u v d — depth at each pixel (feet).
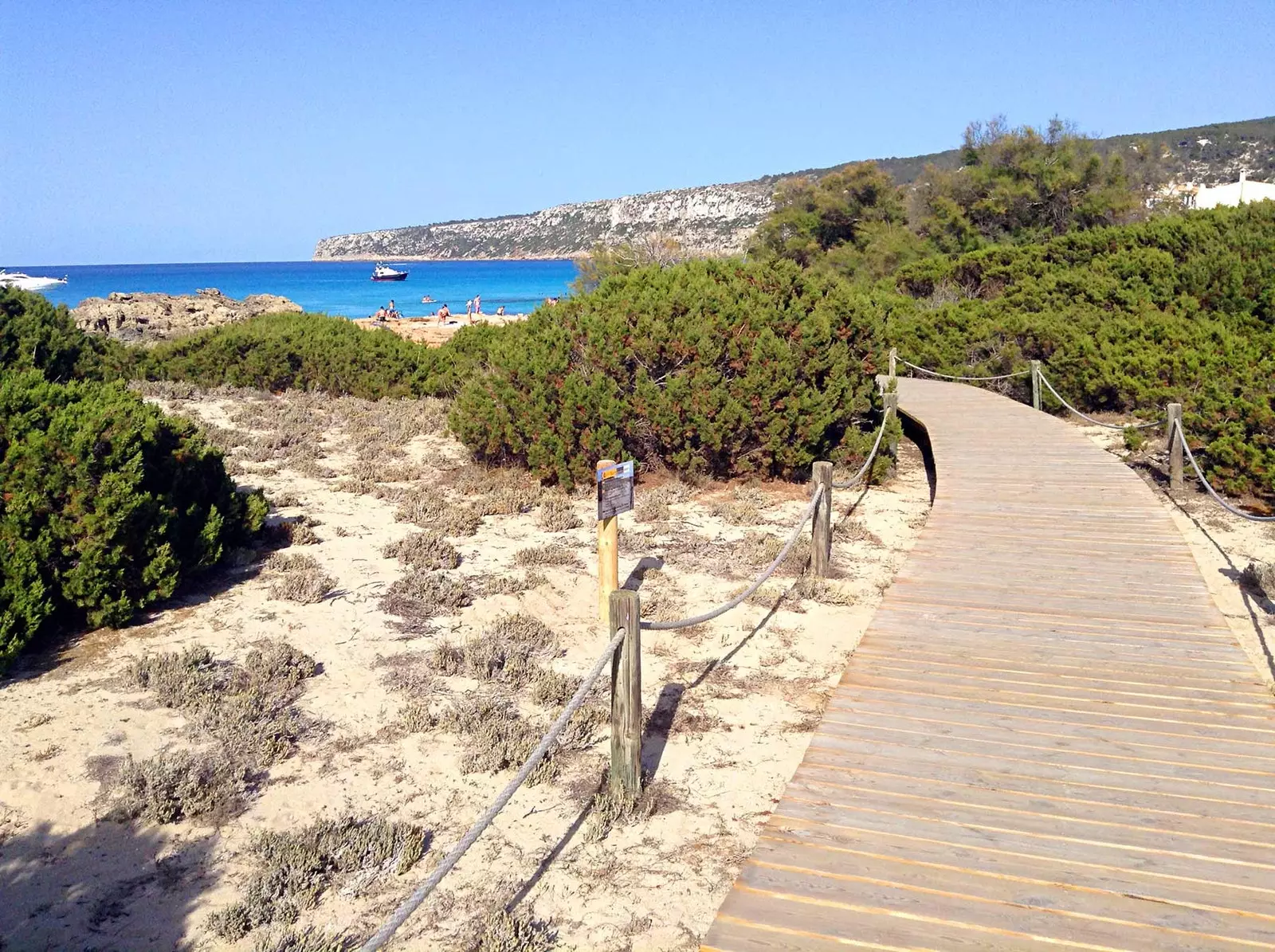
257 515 29.22
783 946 11.67
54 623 23.12
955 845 13.76
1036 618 23.02
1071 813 14.53
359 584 27.02
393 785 17.56
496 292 350.84
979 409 58.85
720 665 23.39
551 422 39.04
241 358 61.67
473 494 37.86
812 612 26.91
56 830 15.60
